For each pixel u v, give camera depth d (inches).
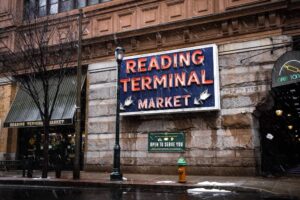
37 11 844.0
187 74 677.9
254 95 629.0
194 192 456.1
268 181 528.4
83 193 455.8
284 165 807.1
